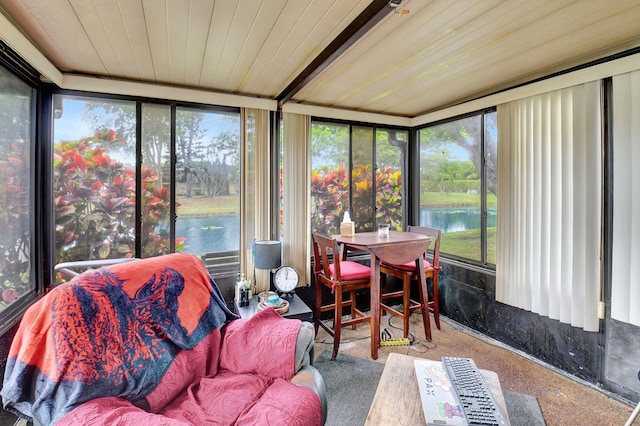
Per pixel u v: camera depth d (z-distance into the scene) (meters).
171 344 1.51
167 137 2.82
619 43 1.99
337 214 3.55
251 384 1.50
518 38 1.93
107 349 1.28
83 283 1.35
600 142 2.20
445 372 1.51
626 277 2.05
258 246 2.80
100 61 2.24
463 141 3.32
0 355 1.72
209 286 1.86
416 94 3.03
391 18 1.70
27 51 1.87
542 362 2.56
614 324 2.15
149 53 2.12
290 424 1.23
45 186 2.43
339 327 2.63
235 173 3.10
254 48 2.05
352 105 3.38
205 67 2.36
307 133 3.28
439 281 3.55
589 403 2.07
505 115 2.82
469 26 1.78
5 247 1.94
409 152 3.95
